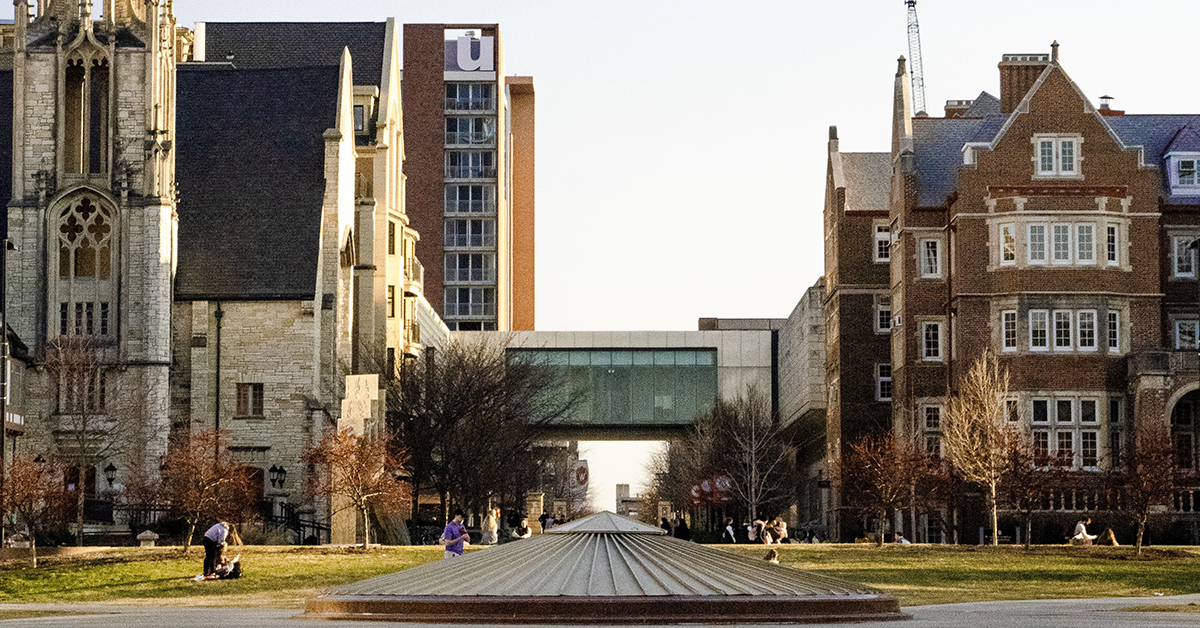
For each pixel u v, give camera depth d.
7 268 67.62
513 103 194.12
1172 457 65.19
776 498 102.44
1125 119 87.56
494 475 87.62
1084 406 77.38
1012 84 90.38
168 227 75.75
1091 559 56.09
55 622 27.91
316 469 74.88
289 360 78.56
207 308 78.62
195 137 84.62
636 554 22.12
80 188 75.06
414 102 167.50
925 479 71.00
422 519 99.81
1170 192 84.12
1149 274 78.25
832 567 51.62
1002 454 63.91
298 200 82.12
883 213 96.81
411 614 20.64
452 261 167.00
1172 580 48.00
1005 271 78.38
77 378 70.88
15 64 75.56
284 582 45.84
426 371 88.81
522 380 95.44
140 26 76.06
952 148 87.38
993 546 61.25
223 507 60.84
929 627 21.45
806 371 106.81
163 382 74.56
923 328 84.69
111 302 74.94
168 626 24.80
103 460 73.75
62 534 63.41
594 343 125.25
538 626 19.97
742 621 20.44
